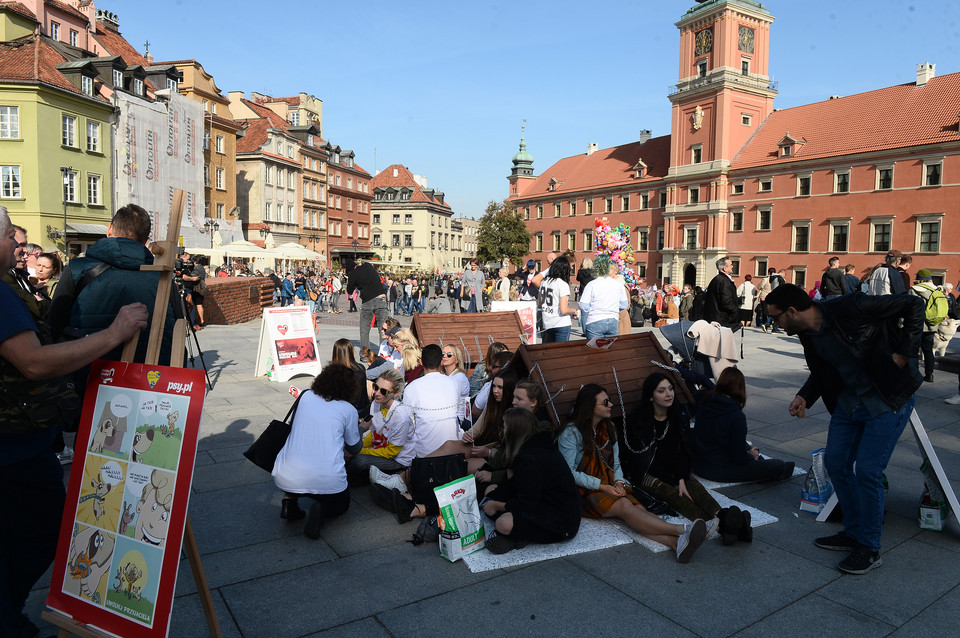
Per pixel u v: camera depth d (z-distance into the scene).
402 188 96.00
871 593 3.64
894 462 6.02
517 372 5.53
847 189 45.97
